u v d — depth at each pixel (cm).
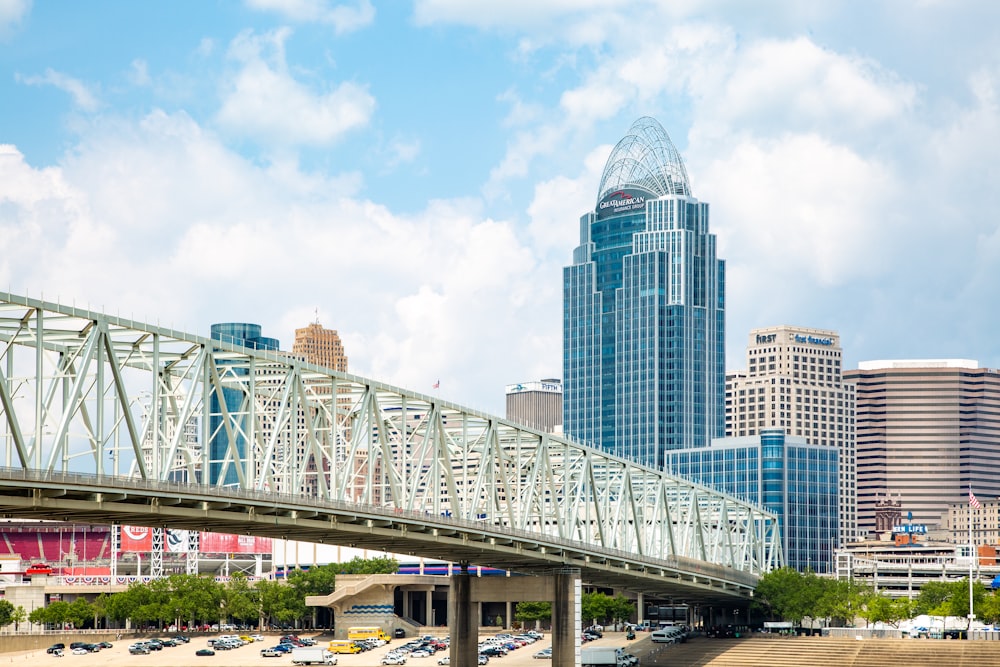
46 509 12319
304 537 16238
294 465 14975
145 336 13525
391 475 16275
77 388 12300
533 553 18988
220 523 14375
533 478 19288
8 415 11838
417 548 17750
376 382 16438
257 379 15738
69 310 12462
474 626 19875
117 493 12506
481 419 18362
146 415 14300
